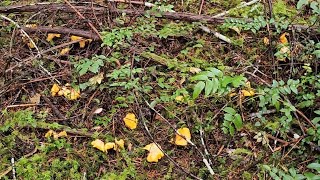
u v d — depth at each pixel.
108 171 3.32
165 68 3.90
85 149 3.41
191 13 4.29
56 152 3.37
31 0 4.68
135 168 3.32
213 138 3.48
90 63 3.65
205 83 2.98
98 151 3.39
